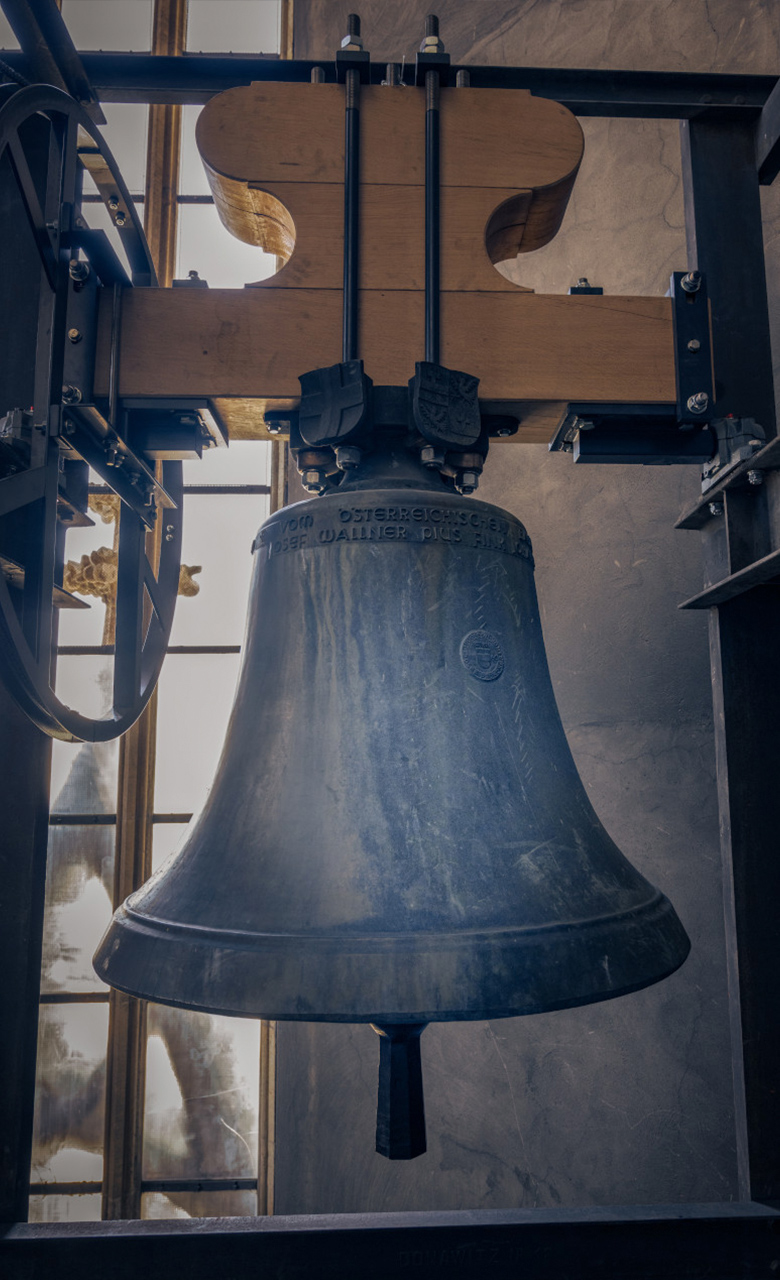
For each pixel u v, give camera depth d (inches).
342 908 27.4
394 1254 40.4
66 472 44.9
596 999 26.0
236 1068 116.6
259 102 40.0
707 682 74.5
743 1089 42.2
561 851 30.7
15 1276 39.4
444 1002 24.7
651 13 86.1
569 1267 40.7
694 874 73.2
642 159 86.5
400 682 31.8
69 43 40.6
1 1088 41.6
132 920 30.4
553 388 39.4
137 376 38.7
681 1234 40.8
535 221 42.9
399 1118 30.2
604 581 85.9
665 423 42.1
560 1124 81.5
